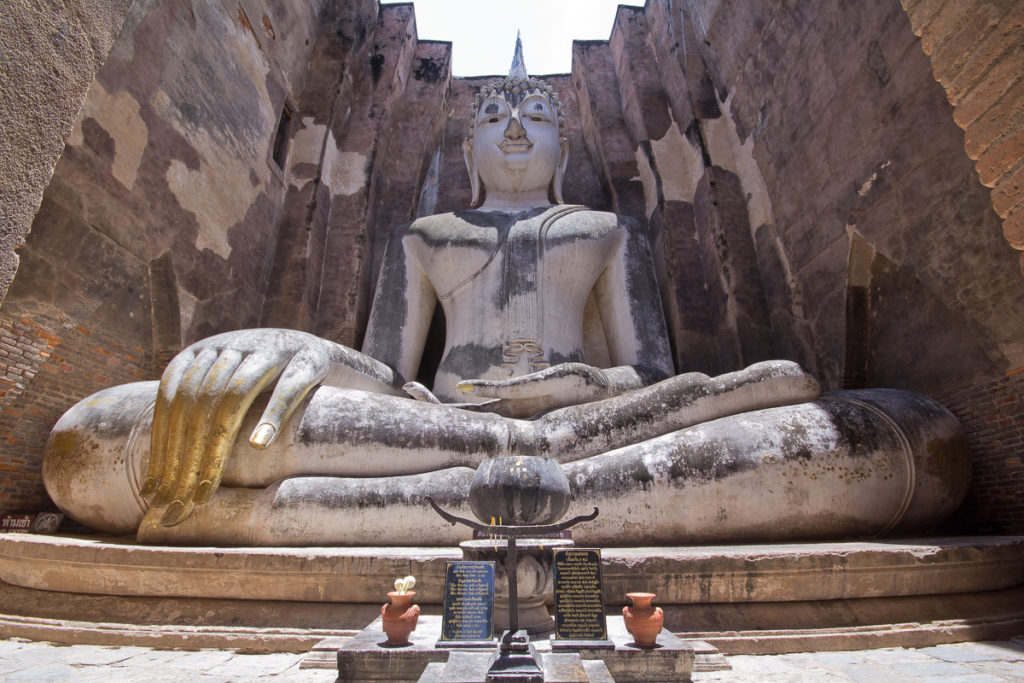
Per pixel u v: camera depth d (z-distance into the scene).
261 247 6.71
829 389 5.68
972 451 4.54
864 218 5.24
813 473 3.54
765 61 6.62
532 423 4.09
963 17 2.61
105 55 2.26
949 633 2.68
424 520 3.44
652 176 7.86
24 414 4.21
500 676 1.64
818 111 5.80
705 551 3.02
